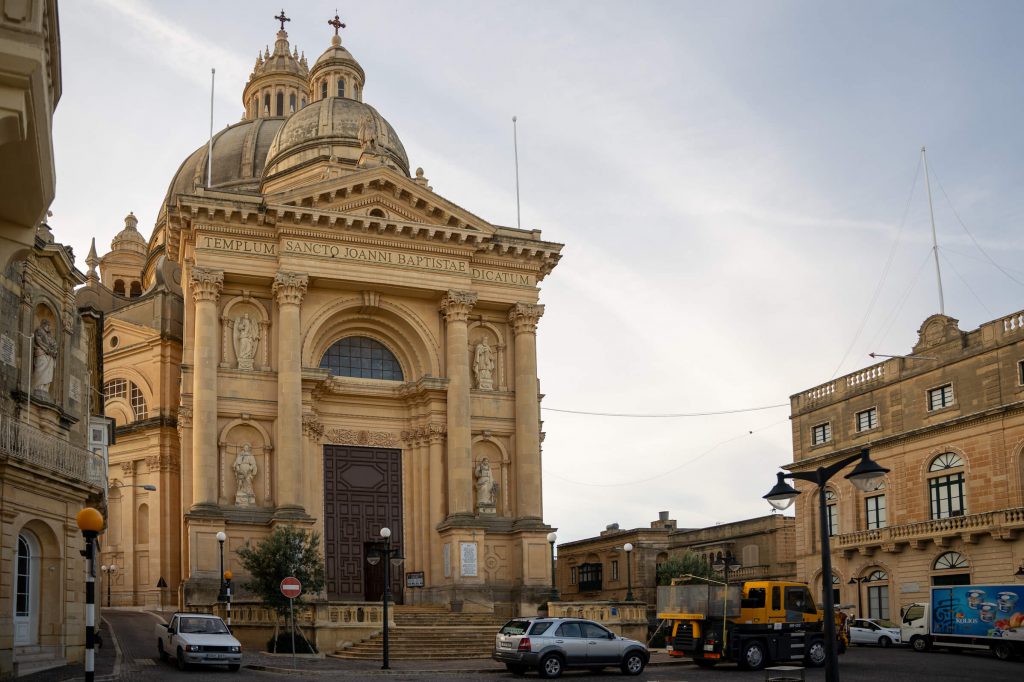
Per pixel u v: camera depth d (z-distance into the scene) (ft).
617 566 248.11
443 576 160.25
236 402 155.43
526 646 99.91
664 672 107.55
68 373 107.24
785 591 114.93
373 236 163.43
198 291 154.30
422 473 166.50
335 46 240.94
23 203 63.72
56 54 59.52
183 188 258.78
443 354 169.89
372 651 123.65
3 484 86.28
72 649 99.35
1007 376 153.58
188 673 96.48
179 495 181.98
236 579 147.02
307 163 202.08
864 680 95.25
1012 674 103.14
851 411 185.88
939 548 161.68
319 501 161.27
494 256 173.17
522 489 166.09
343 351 170.50
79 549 101.04
